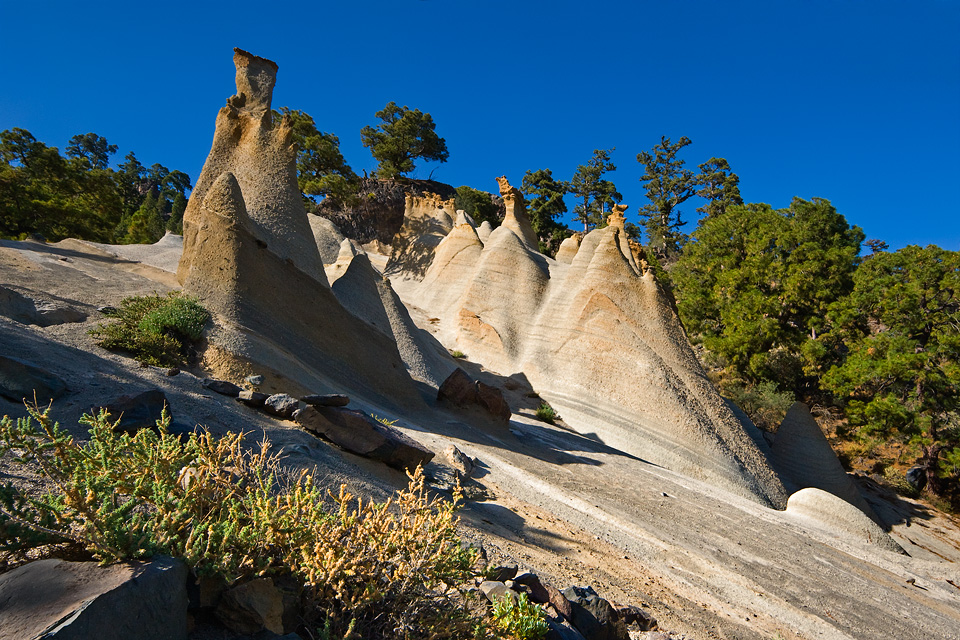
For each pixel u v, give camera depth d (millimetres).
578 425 31203
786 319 57969
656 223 107375
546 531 12250
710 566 13539
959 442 39000
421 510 5359
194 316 16906
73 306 17281
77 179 60375
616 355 33250
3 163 50219
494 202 97250
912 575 18797
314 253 23516
